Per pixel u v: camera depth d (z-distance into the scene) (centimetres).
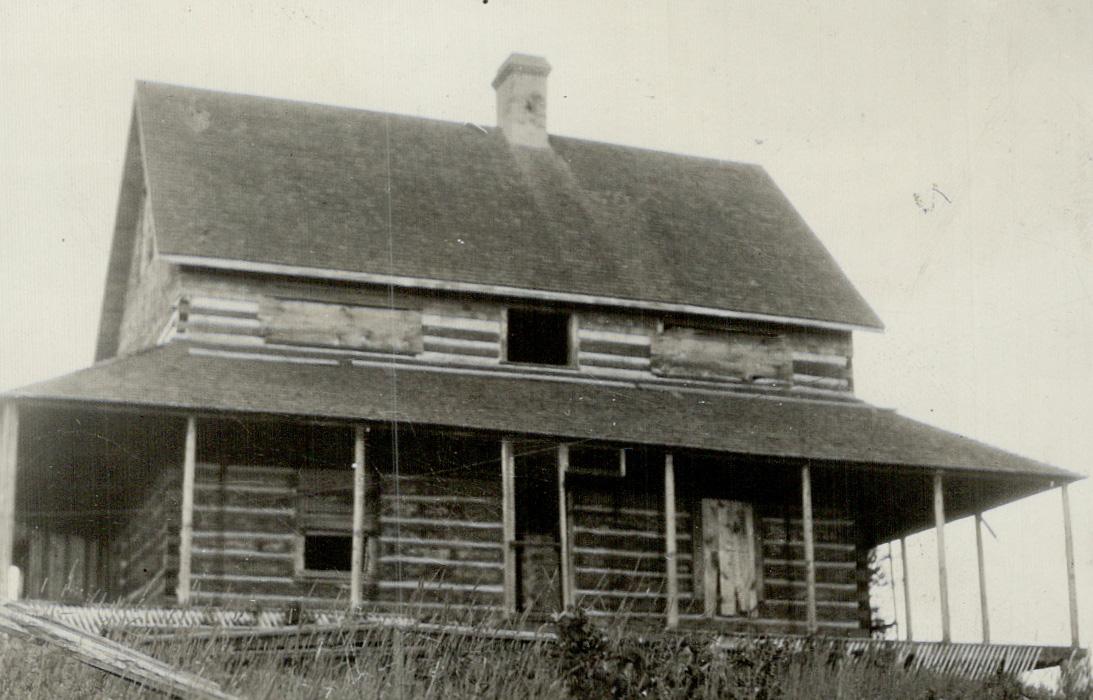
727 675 1834
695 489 2872
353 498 2622
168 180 2850
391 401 2577
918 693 2173
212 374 2523
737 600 2845
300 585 2553
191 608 2188
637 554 2789
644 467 2836
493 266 2930
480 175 3216
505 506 2538
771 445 2728
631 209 3291
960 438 2961
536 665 1730
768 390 3061
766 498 2920
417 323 2848
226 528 2533
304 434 2619
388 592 2594
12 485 2264
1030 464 2858
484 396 2705
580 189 3297
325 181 3014
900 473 2770
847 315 3172
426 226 2981
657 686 1719
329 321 2789
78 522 2903
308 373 2633
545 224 3122
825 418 2961
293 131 3139
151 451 2638
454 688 1664
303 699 1552
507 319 2916
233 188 2897
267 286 2762
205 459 2552
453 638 1747
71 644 1376
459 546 2669
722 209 3412
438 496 2678
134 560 2694
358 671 1638
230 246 2734
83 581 2880
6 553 2236
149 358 2552
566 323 3077
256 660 1633
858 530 3138
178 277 2716
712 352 3062
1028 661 2705
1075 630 2767
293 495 2586
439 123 3356
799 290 3194
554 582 2748
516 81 3419
